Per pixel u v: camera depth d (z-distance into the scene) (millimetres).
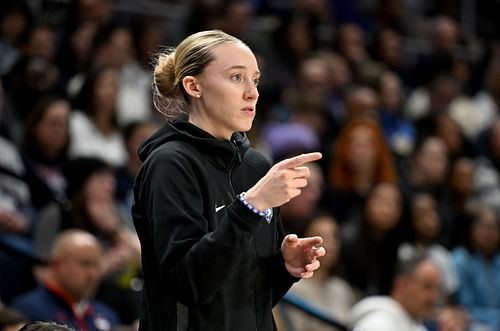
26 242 16984
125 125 21594
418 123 28469
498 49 33750
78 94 21406
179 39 26656
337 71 28078
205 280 6586
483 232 23156
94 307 15422
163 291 7047
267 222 7395
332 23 31750
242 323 7066
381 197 21047
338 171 23609
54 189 18234
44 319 14570
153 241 6957
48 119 19641
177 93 7395
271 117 24922
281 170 6652
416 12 35500
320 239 7164
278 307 15516
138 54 24703
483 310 22703
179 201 6848
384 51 31141
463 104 31234
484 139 29375
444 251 22547
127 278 16469
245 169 7441
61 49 23969
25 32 23266
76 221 17188
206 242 6578
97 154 21000
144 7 27672
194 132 7148
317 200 20734
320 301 17406
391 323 16438
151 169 6996
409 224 21906
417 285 16734
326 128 25547
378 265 20641
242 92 7184
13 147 18750
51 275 15008
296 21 28469
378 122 26891
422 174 25703
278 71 27406
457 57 32969
